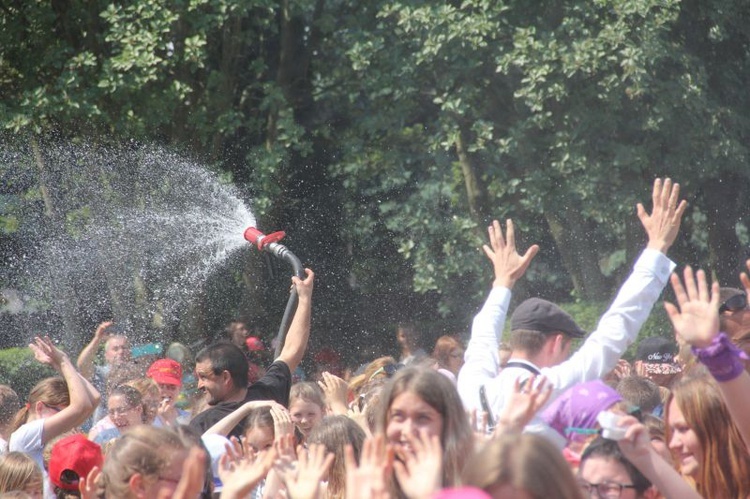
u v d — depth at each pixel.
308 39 26.14
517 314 7.38
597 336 6.86
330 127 26.67
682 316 5.76
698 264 26.41
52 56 22.73
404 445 5.53
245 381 9.92
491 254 7.85
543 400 5.58
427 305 27.66
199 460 5.23
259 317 25.88
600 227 24.59
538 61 21.08
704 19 23.08
